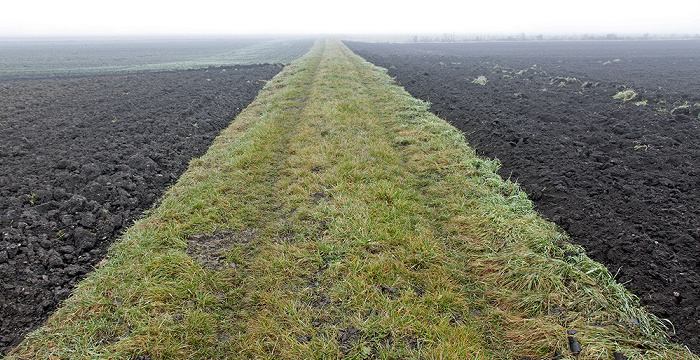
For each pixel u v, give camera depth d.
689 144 7.35
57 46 63.00
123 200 5.80
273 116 10.23
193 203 5.52
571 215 5.05
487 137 8.43
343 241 4.60
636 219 4.82
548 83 15.40
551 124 9.21
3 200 5.60
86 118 10.78
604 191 5.61
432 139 8.03
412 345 3.25
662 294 3.56
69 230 4.97
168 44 72.31
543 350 3.14
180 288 3.88
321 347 3.22
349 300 3.71
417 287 3.92
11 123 10.24
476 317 3.57
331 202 5.53
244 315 3.64
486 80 16.06
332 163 6.99
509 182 6.11
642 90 13.12
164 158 7.64
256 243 4.75
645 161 6.64
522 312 3.54
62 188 6.13
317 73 18.28
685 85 14.86
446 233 4.88
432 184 6.20
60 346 3.24
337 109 10.47
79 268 4.32
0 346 3.33
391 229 4.77
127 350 3.20
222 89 15.51
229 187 6.15
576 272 3.80
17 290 3.88
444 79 16.98
